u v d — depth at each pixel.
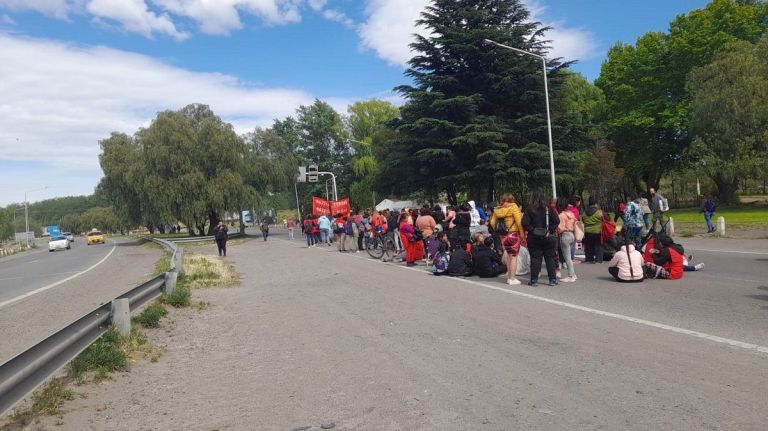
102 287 15.75
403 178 39.84
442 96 34.81
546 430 4.09
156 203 44.75
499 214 11.99
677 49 48.47
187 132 46.41
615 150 56.03
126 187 49.59
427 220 16.00
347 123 77.56
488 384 5.20
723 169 42.00
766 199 55.84
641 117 51.12
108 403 5.34
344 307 9.82
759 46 40.34
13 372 4.45
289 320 9.02
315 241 30.59
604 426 4.10
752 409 4.27
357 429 4.34
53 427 4.74
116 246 53.00
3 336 8.96
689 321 7.22
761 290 9.25
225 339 7.97
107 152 51.19
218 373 6.26
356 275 14.45
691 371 5.22
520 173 33.53
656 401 4.53
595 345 6.29
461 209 13.72
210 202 45.69
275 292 12.34
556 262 10.98
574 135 36.53
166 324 9.01
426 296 10.41
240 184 46.94
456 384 5.25
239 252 28.03
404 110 37.19
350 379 5.65
